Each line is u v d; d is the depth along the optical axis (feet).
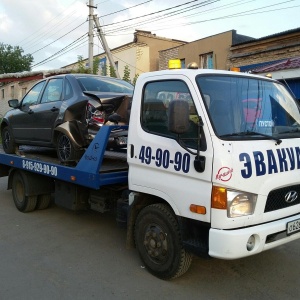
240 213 11.21
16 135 24.14
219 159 11.05
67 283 13.32
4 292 12.61
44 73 72.43
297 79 36.06
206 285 13.21
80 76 20.76
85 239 17.95
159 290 12.82
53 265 14.87
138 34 83.05
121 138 17.02
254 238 11.34
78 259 15.48
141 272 14.21
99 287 13.03
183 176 12.05
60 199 19.33
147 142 13.28
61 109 19.53
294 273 14.24
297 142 12.84
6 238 18.03
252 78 13.80
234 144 11.33
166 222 12.91
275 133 12.87
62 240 17.80
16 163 22.08
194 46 62.03
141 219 13.94
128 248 15.03
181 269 12.82
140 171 13.62
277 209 12.09
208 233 11.55
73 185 18.20
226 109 12.16
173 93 12.73
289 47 45.06
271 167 11.67
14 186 23.06
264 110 13.20
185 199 12.01
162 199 13.67
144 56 84.28
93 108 17.97
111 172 15.93
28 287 12.99
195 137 11.78
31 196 21.81
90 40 65.72
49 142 20.68
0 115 116.78
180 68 13.35
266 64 45.93
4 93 115.14
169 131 12.55
